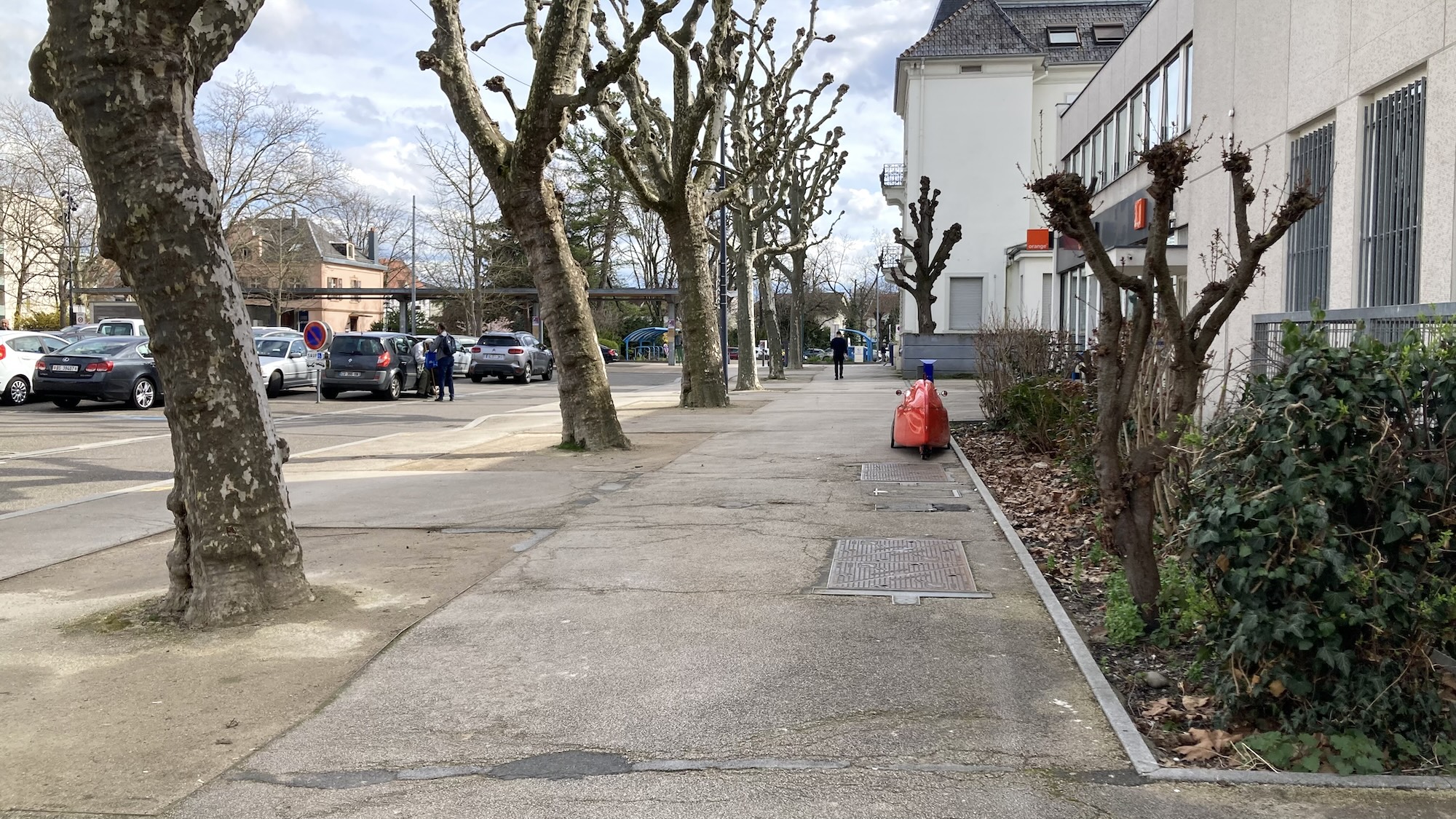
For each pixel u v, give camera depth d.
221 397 6.00
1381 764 3.85
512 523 8.94
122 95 5.54
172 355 5.90
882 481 10.82
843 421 17.67
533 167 13.16
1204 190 14.42
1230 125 13.35
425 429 18.59
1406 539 4.08
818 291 84.25
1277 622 3.99
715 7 18.08
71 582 7.12
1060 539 7.95
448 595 6.56
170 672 5.17
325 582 6.90
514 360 37.12
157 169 5.66
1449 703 4.29
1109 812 3.59
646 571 7.07
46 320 64.62
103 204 5.72
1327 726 4.02
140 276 5.82
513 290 60.66
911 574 6.88
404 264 87.00
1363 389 4.12
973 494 9.95
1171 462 6.00
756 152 25.67
